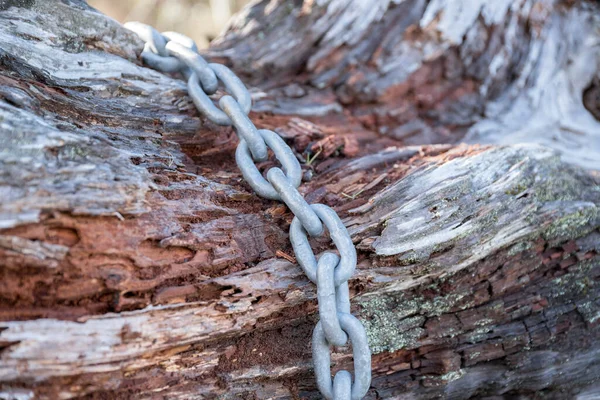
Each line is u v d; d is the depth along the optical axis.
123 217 0.48
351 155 0.63
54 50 0.56
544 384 0.59
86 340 0.46
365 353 0.48
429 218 0.54
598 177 0.62
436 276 0.55
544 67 0.76
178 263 0.50
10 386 0.45
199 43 1.48
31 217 0.45
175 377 0.50
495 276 0.57
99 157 0.49
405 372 0.56
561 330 0.58
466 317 0.56
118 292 0.48
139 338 0.48
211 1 1.52
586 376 0.60
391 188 0.56
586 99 0.75
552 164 0.59
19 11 0.55
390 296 0.55
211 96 0.63
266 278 0.51
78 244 0.47
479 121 0.73
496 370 0.58
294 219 0.52
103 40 0.58
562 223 0.57
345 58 0.73
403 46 0.74
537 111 0.74
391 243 0.53
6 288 0.46
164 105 0.58
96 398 0.48
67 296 0.47
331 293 0.49
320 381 0.50
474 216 0.55
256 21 0.78
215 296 0.50
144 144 0.55
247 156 0.54
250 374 0.51
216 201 0.53
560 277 0.59
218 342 0.51
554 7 0.78
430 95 0.73
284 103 0.70
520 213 0.56
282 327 0.53
